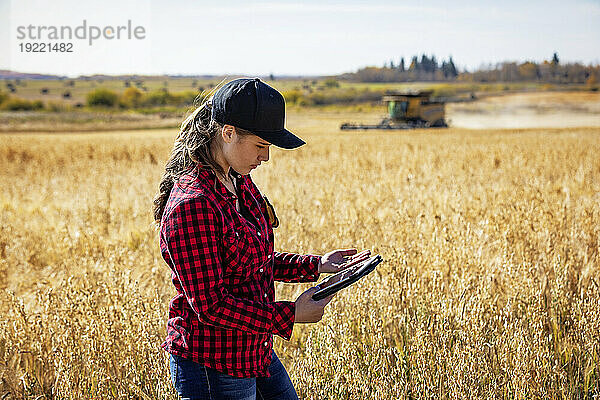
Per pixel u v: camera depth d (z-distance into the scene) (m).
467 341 3.71
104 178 13.82
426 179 11.54
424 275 4.79
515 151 20.70
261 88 2.16
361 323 4.11
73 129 60.06
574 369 3.79
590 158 17.23
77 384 3.66
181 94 116.31
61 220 8.89
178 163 2.26
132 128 62.41
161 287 4.98
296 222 6.42
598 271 5.19
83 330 3.99
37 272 6.71
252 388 2.41
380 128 60.34
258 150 2.21
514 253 5.26
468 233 5.46
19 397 3.73
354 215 7.33
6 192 12.53
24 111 110.44
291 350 4.41
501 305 4.57
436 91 143.50
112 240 7.25
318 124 70.06
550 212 6.75
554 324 4.20
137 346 3.81
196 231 2.12
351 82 182.50
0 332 4.19
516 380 3.38
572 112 97.19
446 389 3.43
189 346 2.29
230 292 2.29
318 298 2.22
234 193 2.37
